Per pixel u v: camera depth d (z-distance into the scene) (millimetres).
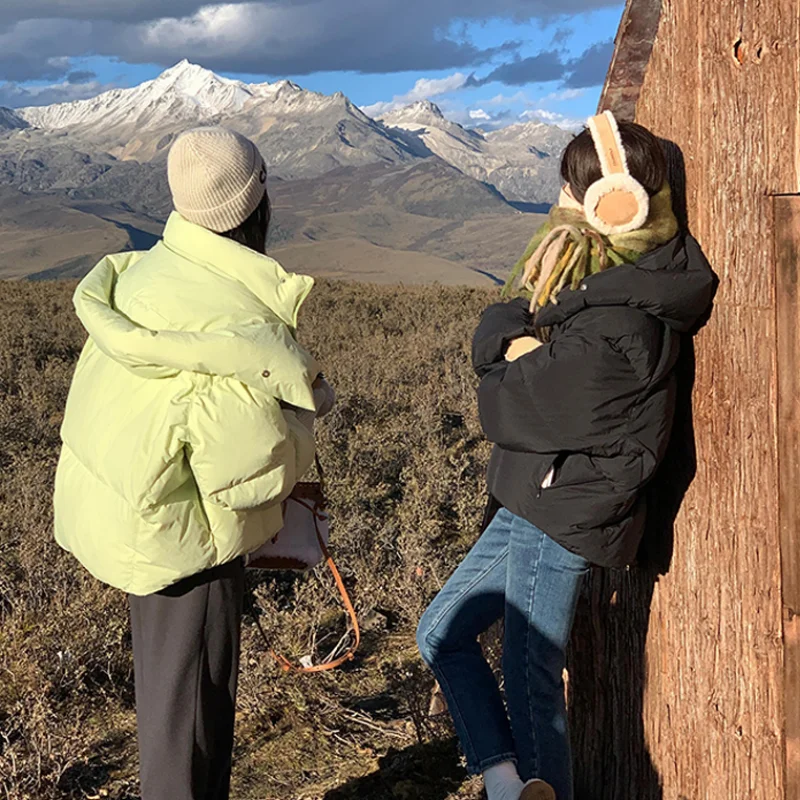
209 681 2479
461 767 3334
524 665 2396
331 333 18562
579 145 2240
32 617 4785
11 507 6719
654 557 2510
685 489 2377
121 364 2273
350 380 12031
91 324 2303
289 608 4984
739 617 2234
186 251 2420
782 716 2158
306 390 2273
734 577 2240
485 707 2479
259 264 2426
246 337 2240
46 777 3236
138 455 2221
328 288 27547
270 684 3990
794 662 2135
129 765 3537
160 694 2447
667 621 2471
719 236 2205
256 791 3271
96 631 4305
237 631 2533
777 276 2098
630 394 2119
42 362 14312
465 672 2520
